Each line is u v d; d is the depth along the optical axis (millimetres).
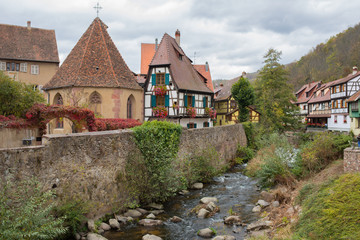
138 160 12531
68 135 9781
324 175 13234
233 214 11797
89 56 23953
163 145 14258
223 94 51031
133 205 12062
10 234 6164
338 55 74750
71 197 9602
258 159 21406
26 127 15391
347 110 41406
